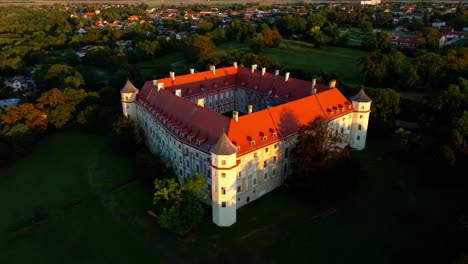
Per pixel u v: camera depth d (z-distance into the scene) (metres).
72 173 114.81
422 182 102.94
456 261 65.69
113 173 113.19
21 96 178.50
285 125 100.62
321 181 91.94
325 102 113.56
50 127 146.62
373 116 130.25
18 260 80.81
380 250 79.50
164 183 86.75
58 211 96.56
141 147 125.38
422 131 118.06
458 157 99.06
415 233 84.19
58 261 80.06
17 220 93.81
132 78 183.88
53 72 184.25
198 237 84.62
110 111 143.00
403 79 173.62
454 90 129.25
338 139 101.25
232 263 77.31
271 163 97.56
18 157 124.69
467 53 183.00
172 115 107.81
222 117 94.19
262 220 89.12
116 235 87.06
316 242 82.06
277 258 78.19
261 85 145.38
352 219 89.00
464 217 76.88
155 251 81.38
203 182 86.00
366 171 108.81
